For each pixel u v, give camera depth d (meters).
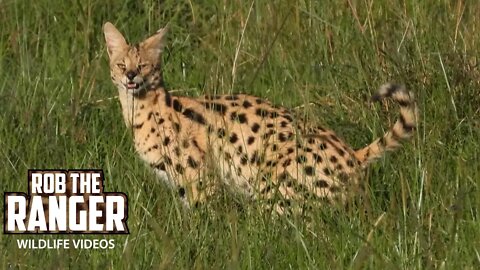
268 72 22.77
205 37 24.19
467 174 18.94
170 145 20.45
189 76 23.39
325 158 19.25
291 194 18.94
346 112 21.38
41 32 24.69
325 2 23.69
